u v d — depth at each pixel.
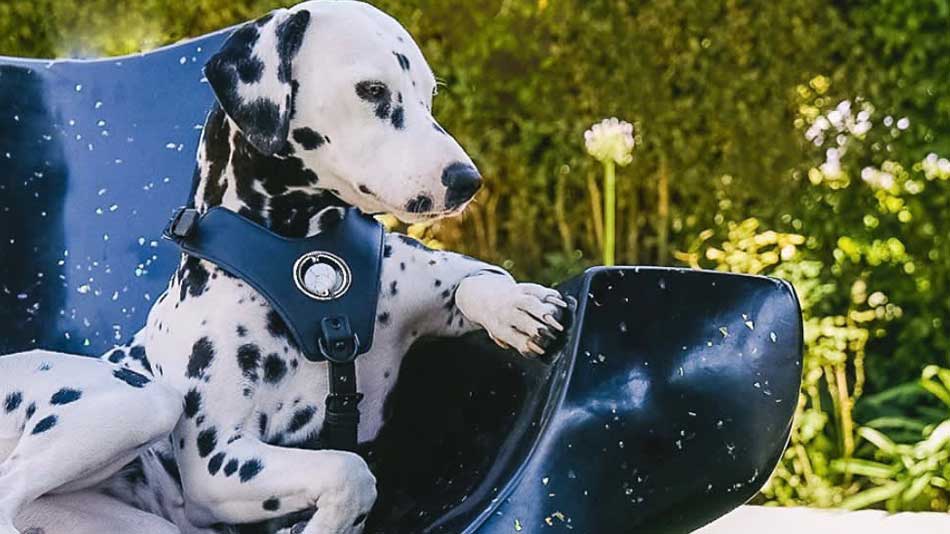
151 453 2.35
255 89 2.21
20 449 2.21
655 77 5.21
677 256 5.12
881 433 4.66
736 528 4.07
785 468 4.54
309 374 2.29
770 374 2.09
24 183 2.82
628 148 4.75
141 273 2.78
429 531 2.11
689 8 5.15
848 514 4.29
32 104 2.85
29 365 2.29
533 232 5.37
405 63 2.28
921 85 4.91
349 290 2.29
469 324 2.40
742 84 5.11
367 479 2.16
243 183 2.30
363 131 2.23
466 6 5.27
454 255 2.47
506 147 5.33
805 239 5.02
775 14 5.06
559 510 2.00
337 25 2.25
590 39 5.26
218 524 2.28
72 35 5.11
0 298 2.78
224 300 2.28
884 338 4.93
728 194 5.16
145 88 2.86
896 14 4.91
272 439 2.30
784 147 5.07
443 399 2.43
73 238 2.81
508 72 5.34
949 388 4.59
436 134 2.24
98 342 2.77
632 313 2.10
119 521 2.26
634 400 2.06
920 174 4.91
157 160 2.82
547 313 2.20
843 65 5.02
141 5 5.11
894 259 4.91
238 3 5.09
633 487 2.04
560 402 2.05
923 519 4.19
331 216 2.33
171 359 2.31
